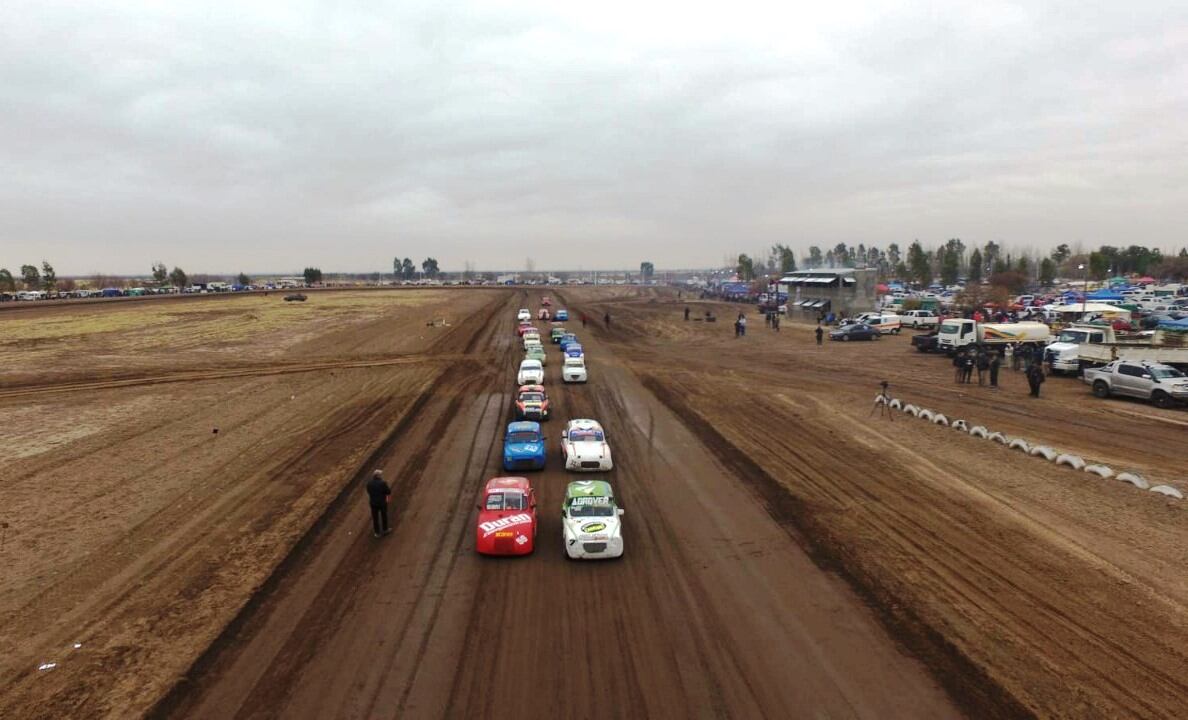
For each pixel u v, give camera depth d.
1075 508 19.28
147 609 14.06
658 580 15.20
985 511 19.17
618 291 197.62
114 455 25.94
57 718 10.62
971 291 119.44
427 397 38.19
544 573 15.62
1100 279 143.75
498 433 29.64
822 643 12.52
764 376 44.62
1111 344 40.78
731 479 22.61
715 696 10.96
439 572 15.73
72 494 21.39
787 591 14.59
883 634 12.80
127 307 110.19
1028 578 15.01
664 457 25.48
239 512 19.80
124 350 57.25
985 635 12.71
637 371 47.62
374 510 17.81
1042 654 12.05
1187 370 38.59
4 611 14.04
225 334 69.62
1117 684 11.16
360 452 26.45
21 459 25.39
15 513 19.72
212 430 30.06
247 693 11.20
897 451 25.69
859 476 22.66
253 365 50.03
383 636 12.91
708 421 31.58
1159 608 13.61
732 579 15.20
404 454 26.19
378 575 15.59
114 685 11.46
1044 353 44.84
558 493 21.47
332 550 17.05
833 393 37.97
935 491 20.95
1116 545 16.69
